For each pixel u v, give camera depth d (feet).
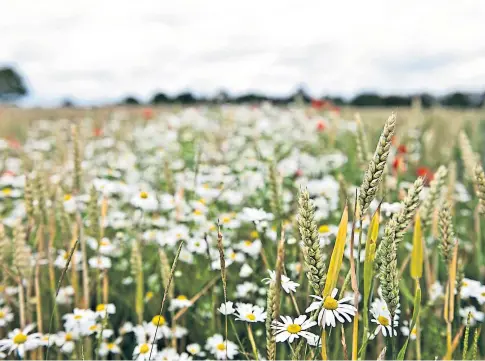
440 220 5.67
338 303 4.22
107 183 11.28
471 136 20.18
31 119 31.78
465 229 12.17
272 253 8.45
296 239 7.57
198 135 23.09
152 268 10.37
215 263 9.11
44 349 8.00
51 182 11.89
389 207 7.38
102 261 9.20
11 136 23.52
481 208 5.82
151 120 31.09
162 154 18.70
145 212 12.35
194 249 9.75
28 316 8.14
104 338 7.96
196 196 12.96
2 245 7.75
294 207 9.75
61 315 9.08
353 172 16.15
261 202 11.80
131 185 12.83
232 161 18.39
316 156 19.38
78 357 7.42
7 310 8.47
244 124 26.40
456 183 14.12
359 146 8.39
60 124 26.21
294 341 5.12
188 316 8.87
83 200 10.14
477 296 6.91
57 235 10.85
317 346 4.50
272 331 4.12
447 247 5.64
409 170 16.40
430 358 7.04
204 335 8.38
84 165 14.87
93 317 7.76
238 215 11.35
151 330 7.69
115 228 11.60
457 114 25.40
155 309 9.06
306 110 27.89
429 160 18.30
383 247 4.24
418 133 21.86
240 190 13.51
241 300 8.57
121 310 9.26
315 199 10.67
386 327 4.97
